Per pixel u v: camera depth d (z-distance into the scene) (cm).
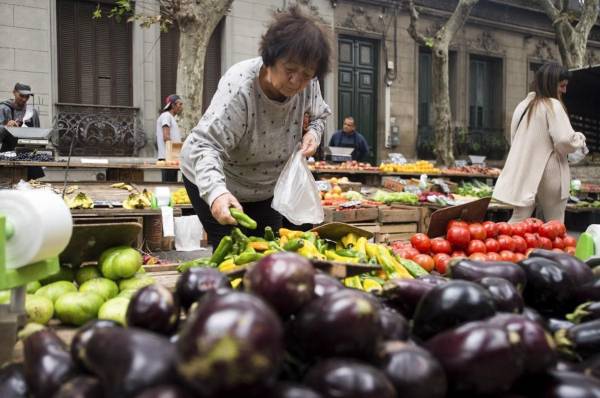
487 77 1877
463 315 125
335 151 1040
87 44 1266
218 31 1387
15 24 1158
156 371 92
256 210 334
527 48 1916
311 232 257
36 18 1176
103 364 99
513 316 122
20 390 120
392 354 108
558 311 170
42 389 111
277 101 286
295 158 317
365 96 1631
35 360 116
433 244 339
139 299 126
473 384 108
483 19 1792
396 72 1653
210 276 147
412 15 1350
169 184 757
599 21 2048
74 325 187
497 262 174
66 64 1249
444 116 1341
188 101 880
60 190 618
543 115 504
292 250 228
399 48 1656
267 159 310
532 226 367
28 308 181
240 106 276
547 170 511
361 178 1045
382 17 1614
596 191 1000
